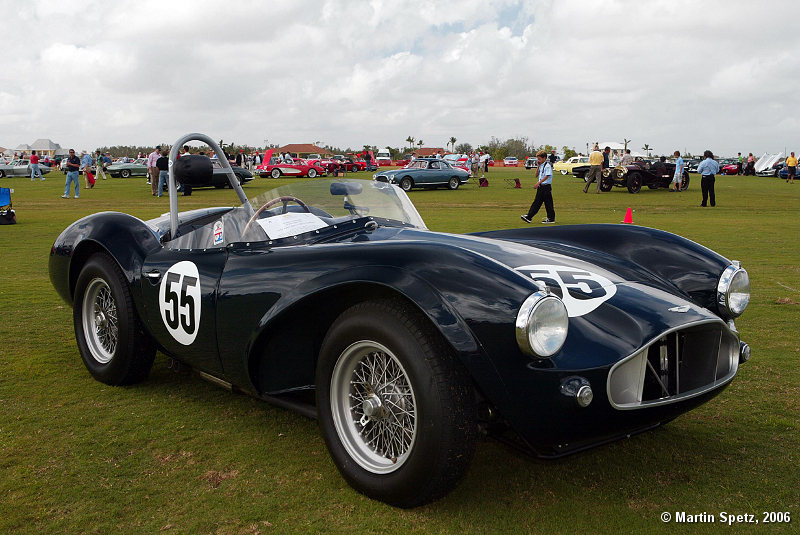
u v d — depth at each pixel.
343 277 2.24
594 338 2.14
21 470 2.46
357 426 2.35
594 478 2.45
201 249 2.91
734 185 28.09
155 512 2.18
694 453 2.66
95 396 3.25
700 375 2.40
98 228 3.37
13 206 15.30
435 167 24.52
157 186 19.03
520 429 2.04
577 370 2.01
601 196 20.16
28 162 35.50
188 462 2.54
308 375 2.71
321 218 3.05
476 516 2.17
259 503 2.24
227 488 2.34
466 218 12.75
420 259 2.15
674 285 2.80
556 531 2.09
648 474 2.48
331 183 3.19
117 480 2.39
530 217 12.16
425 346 2.03
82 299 3.51
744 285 2.76
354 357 2.29
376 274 2.17
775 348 4.05
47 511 2.17
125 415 3.01
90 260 3.39
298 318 2.50
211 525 2.10
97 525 2.09
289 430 2.86
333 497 2.29
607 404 2.05
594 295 2.41
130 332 3.21
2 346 4.08
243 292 2.55
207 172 3.25
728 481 2.43
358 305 2.25
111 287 3.23
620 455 2.65
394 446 2.25
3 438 2.73
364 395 2.34
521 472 2.50
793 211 14.82
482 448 2.71
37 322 4.68
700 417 3.04
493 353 1.96
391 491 2.16
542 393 1.99
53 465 2.50
